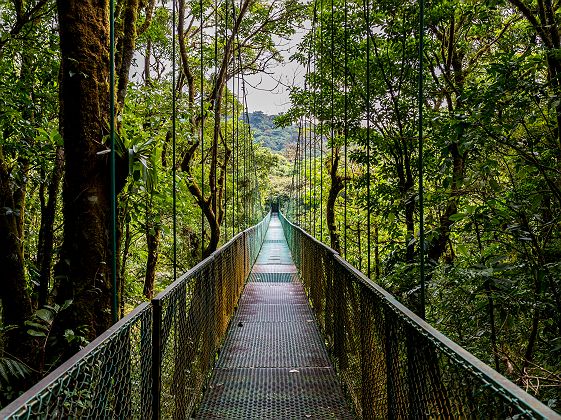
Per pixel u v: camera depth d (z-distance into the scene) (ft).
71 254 8.08
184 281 7.63
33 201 15.92
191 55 26.91
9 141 11.56
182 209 18.81
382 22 17.90
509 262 11.44
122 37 10.18
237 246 20.07
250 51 30.63
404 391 5.47
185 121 16.28
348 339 9.87
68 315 7.90
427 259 14.26
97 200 8.14
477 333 12.03
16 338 8.47
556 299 9.96
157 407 5.94
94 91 8.17
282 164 113.80
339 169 32.24
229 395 10.21
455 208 14.28
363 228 27.84
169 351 6.74
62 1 8.11
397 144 18.25
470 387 3.46
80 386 3.57
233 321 17.03
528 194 10.78
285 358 12.80
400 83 17.26
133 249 25.40
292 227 38.22
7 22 12.09
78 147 8.05
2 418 2.41
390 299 6.09
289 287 24.62
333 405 9.77
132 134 11.92
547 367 11.09
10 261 8.71
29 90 12.27
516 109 10.62
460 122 10.40
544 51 10.03
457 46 18.38
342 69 20.84
